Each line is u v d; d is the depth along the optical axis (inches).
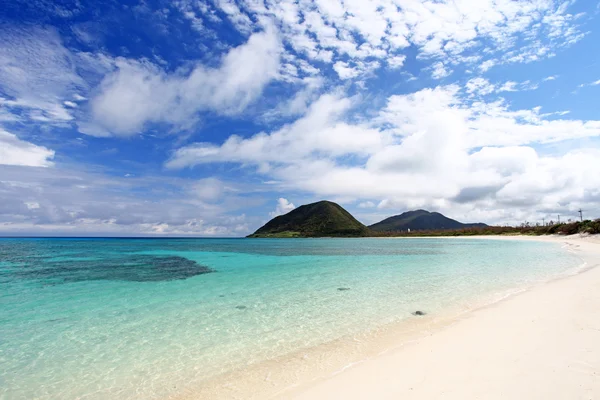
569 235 2918.3
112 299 621.9
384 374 268.7
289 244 3599.9
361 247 2682.1
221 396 259.4
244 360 331.9
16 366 323.0
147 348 368.5
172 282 825.5
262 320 473.7
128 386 281.7
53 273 1008.2
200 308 548.1
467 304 526.6
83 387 281.1
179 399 258.2
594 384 221.0
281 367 310.8
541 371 245.6
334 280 842.2
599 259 1129.4
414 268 1066.1
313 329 427.5
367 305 553.3
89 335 412.5
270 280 853.8
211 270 1085.8
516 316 414.9
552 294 541.6
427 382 244.8
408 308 520.7
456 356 292.4
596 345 291.6
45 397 265.7
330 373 287.4
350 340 379.6
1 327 445.7
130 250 2311.8
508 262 1159.6
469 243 2987.2
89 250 2305.6
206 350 361.1
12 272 1034.7
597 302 461.7
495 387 226.4
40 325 454.0
